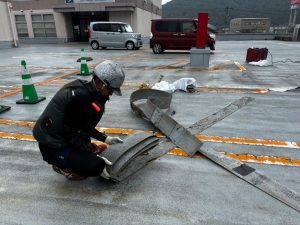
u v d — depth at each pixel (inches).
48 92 220.1
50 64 393.4
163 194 87.1
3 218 76.7
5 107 172.7
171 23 538.3
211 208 80.4
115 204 82.5
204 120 152.4
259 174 96.8
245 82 254.8
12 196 86.4
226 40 1206.3
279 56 478.3
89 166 81.8
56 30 944.9
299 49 626.5
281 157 110.0
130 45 650.2
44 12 924.6
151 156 107.8
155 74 301.3
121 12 858.1
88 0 840.3
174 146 119.3
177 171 100.3
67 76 293.1
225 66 359.9
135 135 100.7
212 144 121.8
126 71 323.3
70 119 76.9
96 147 100.2
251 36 1204.5
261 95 205.2
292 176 96.5
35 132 80.4
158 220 76.0
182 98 196.9
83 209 80.3
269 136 130.5
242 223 74.4
